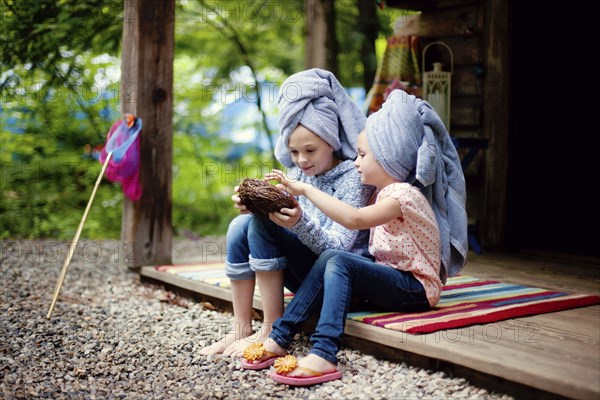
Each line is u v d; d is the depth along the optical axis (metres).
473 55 5.60
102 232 7.96
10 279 5.20
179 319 4.00
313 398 2.67
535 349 2.73
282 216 2.95
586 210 5.37
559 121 5.51
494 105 5.50
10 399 2.71
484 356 2.62
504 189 5.54
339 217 2.95
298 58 9.26
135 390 2.83
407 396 2.64
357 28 7.33
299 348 3.28
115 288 4.88
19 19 5.73
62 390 2.83
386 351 3.06
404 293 3.13
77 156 8.20
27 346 3.44
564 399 2.40
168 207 5.18
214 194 9.15
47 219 8.02
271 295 3.17
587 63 5.33
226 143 9.49
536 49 5.62
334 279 2.93
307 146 3.19
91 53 6.66
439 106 5.43
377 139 3.09
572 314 3.37
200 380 2.91
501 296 3.66
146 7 4.96
